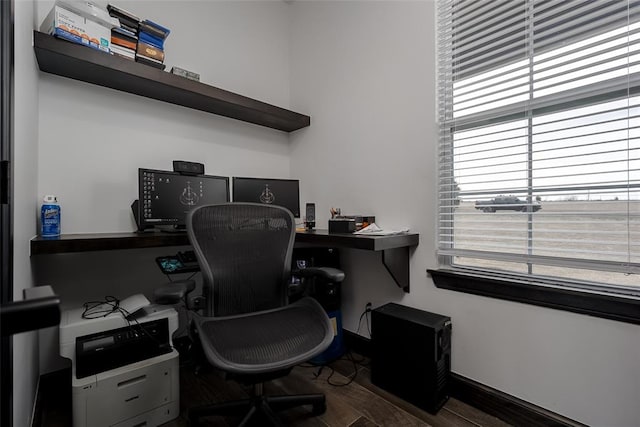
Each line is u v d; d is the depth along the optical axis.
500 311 1.44
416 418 1.42
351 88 2.14
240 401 1.33
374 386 1.68
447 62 1.65
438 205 1.69
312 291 1.99
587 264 1.23
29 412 1.20
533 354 1.35
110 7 1.56
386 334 1.63
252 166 2.40
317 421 1.39
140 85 1.72
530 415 1.33
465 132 1.61
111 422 1.25
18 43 1.03
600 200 1.22
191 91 1.81
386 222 1.93
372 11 2.00
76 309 1.50
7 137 0.87
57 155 1.59
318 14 2.40
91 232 1.68
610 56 1.20
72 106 1.63
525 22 1.38
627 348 1.13
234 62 2.31
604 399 1.18
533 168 1.38
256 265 1.40
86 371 1.27
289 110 2.51
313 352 1.04
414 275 1.77
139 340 1.42
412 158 1.79
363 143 2.06
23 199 1.11
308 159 2.47
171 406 1.40
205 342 1.01
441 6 1.67
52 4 1.57
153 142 1.91
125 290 1.81
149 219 1.68
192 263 1.60
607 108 1.20
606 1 1.18
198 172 1.88
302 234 1.80
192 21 2.09
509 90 1.45
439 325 1.49
